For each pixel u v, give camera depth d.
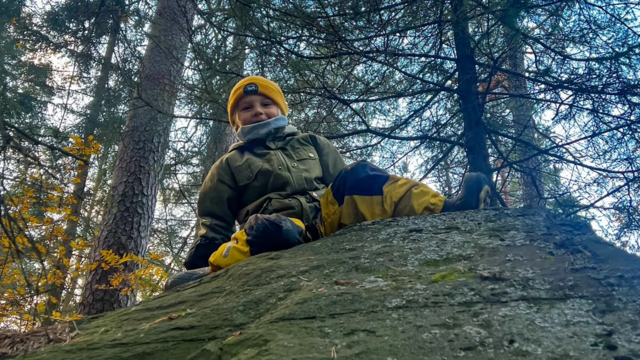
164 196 8.80
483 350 0.99
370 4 4.03
